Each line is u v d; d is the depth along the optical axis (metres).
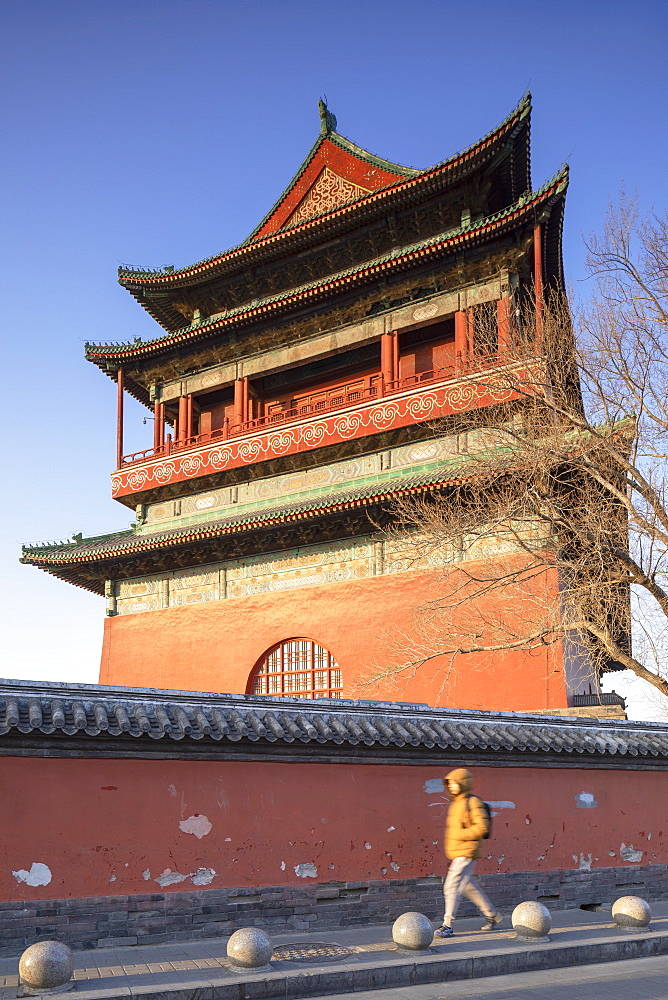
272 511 28.77
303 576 27.81
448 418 26.05
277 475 30.62
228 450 31.56
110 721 11.20
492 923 11.47
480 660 22.91
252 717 12.30
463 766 13.66
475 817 11.42
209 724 11.82
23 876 10.53
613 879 14.45
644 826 15.09
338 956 10.16
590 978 9.85
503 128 26.72
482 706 22.53
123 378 36.91
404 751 13.21
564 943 10.75
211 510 31.95
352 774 12.89
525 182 30.42
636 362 19.56
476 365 25.45
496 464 20.30
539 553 21.89
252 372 34.06
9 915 10.36
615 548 17.67
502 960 10.16
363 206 30.31
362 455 28.56
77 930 10.68
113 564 32.09
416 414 27.05
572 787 14.54
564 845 14.14
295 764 12.54
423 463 26.83
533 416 20.02
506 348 22.55
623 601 18.73
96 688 11.61
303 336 32.94
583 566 18.48
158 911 11.20
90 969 9.55
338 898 12.42
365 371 33.84
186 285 35.56
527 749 13.95
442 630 23.42
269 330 33.38
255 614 28.34
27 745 10.78
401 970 9.62
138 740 11.41
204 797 11.84
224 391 37.31
